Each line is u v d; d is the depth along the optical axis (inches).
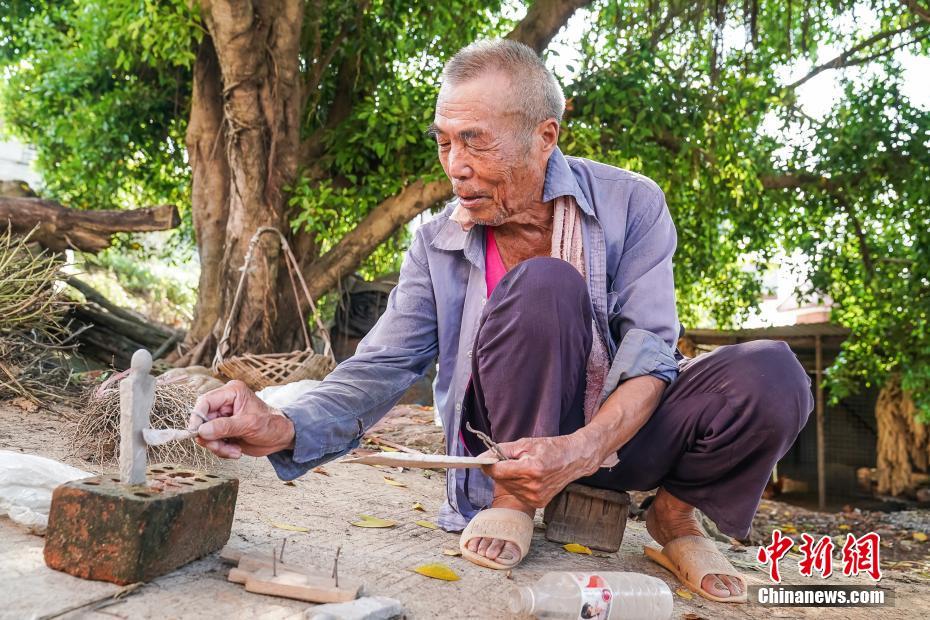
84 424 105.4
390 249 338.0
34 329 161.5
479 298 81.2
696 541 78.1
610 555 85.7
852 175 333.4
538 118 71.5
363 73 294.0
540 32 268.7
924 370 334.3
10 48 334.0
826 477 420.2
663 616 62.5
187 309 494.9
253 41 233.1
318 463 71.8
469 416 82.2
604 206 80.7
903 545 223.0
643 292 77.2
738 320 405.4
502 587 68.7
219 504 65.9
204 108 274.7
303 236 264.7
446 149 73.5
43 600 52.2
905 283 347.3
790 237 368.8
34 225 228.4
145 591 56.5
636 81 270.2
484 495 85.3
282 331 257.8
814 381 437.4
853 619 73.0
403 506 101.3
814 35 341.1
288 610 55.7
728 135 281.9
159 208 234.5
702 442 74.0
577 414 75.9
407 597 62.9
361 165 277.1
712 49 271.1
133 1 255.3
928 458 366.0
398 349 80.5
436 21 296.8
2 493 68.1
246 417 63.8
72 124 317.1
